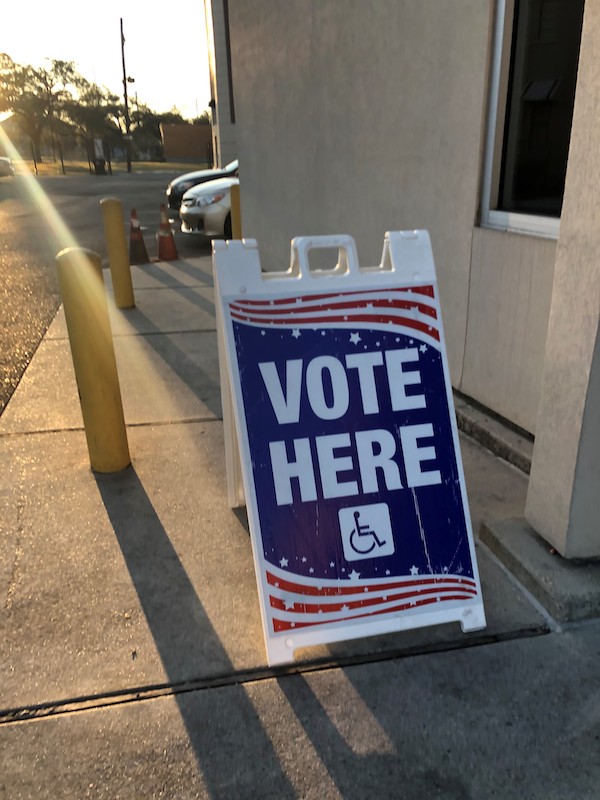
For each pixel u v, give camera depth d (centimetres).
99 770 193
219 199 1127
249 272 232
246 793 187
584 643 239
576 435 245
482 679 224
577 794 186
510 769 193
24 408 447
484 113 361
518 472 350
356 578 231
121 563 283
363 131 501
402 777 191
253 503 227
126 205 2039
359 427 235
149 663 231
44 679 224
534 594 260
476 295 388
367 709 213
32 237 1279
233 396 230
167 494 337
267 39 718
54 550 292
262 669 228
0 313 705
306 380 233
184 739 203
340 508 232
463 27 366
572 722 208
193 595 264
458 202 394
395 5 431
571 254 238
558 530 262
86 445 391
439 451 240
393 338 239
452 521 239
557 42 322
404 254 242
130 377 503
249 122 832
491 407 390
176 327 638
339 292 236
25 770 193
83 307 325
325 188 593
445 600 237
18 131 6806
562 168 329
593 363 234
